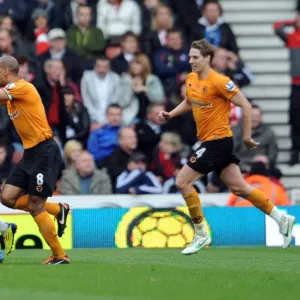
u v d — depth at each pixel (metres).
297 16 65.38
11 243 36.47
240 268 35.84
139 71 60.38
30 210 35.88
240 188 39.69
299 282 31.20
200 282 30.66
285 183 64.12
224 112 38.38
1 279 31.08
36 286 29.48
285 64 68.75
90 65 61.97
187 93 38.78
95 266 35.22
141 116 60.66
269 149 59.28
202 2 67.94
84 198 51.78
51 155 35.38
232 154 39.03
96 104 60.09
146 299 26.98
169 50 62.31
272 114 67.38
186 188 39.00
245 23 69.81
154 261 38.41
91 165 53.25
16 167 35.72
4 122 54.84
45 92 56.44
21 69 55.69
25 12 63.75
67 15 64.88
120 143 55.66
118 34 65.62
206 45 38.00
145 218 48.09
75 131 57.47
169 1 67.06
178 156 56.69
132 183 54.78
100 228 47.91
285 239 40.75
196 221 39.66
